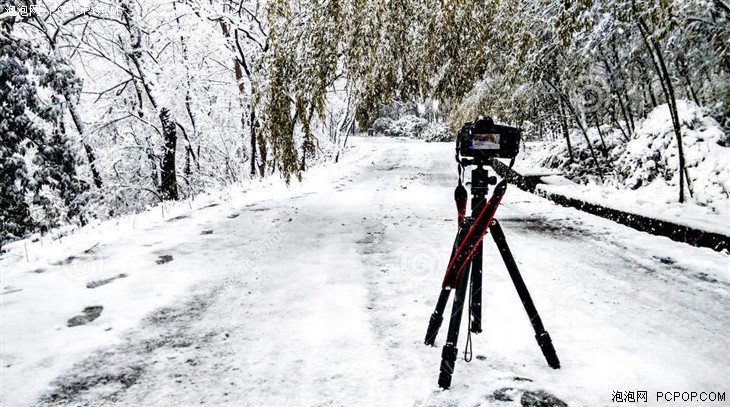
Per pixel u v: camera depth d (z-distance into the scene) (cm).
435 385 241
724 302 359
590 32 699
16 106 1002
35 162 1063
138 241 604
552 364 256
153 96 1326
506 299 367
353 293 389
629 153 911
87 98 1499
